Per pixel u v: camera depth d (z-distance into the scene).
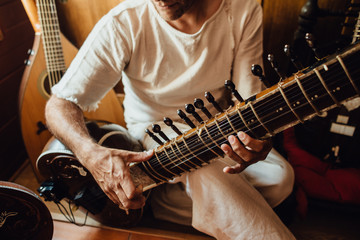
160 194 1.56
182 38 1.07
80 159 1.04
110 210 1.33
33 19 1.65
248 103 0.72
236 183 1.05
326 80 0.59
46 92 1.75
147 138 1.25
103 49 1.09
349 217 1.50
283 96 0.66
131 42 1.10
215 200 1.03
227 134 0.80
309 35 0.58
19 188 1.03
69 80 1.12
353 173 1.56
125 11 1.07
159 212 1.52
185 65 1.14
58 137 1.11
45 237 1.16
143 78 1.19
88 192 1.22
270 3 1.80
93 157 0.99
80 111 1.15
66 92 1.11
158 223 1.49
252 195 1.07
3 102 1.86
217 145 0.84
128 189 0.93
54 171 1.23
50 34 1.66
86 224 1.46
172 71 1.16
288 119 0.70
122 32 1.08
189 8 0.97
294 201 1.37
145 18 1.07
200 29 1.06
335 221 1.48
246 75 1.16
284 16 1.82
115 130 1.28
